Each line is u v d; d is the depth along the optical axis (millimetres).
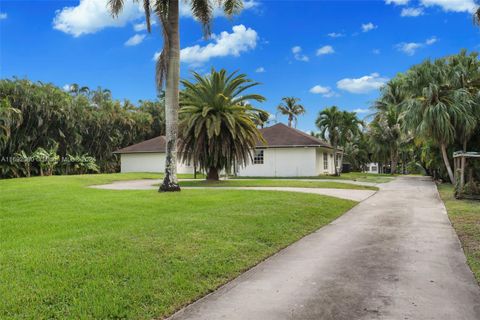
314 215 10641
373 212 11875
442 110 20219
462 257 6414
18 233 7910
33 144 35406
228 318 4098
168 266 5543
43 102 34688
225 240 7133
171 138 16422
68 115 37125
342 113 37375
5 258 5637
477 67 23641
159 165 40188
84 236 7215
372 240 7871
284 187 20266
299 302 4520
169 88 16328
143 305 4312
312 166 32906
